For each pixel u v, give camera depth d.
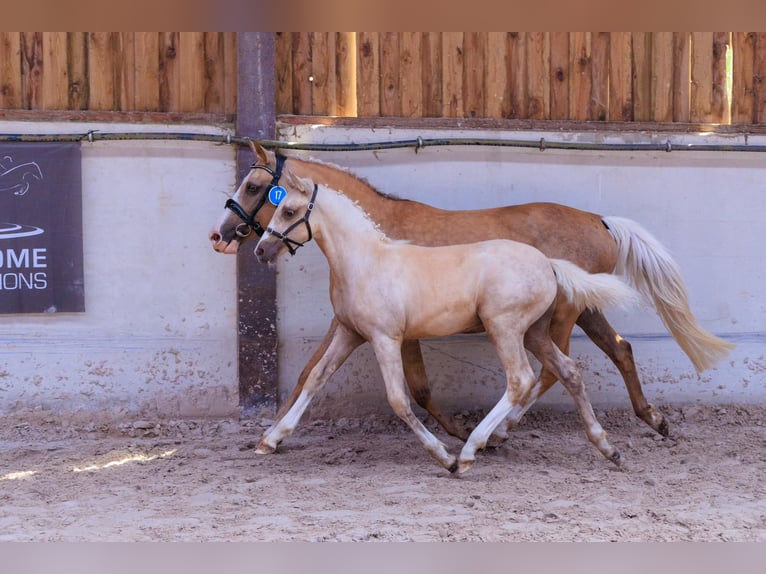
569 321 5.23
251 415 6.05
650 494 4.31
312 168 5.23
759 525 3.81
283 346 6.11
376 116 6.25
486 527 3.77
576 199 6.31
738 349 6.39
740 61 6.44
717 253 6.41
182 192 6.07
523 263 4.59
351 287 4.66
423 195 6.21
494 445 5.20
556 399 6.22
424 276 4.61
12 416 5.91
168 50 6.13
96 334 6.04
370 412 6.15
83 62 6.08
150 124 6.03
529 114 6.39
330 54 6.24
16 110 5.96
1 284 5.92
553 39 6.39
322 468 4.89
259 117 6.01
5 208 5.91
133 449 5.36
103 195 6.02
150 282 6.07
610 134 6.32
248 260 6.00
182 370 6.09
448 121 6.25
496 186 6.25
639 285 5.52
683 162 6.36
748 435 5.73
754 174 6.42
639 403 5.52
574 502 4.16
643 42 6.46
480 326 4.77
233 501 4.19
